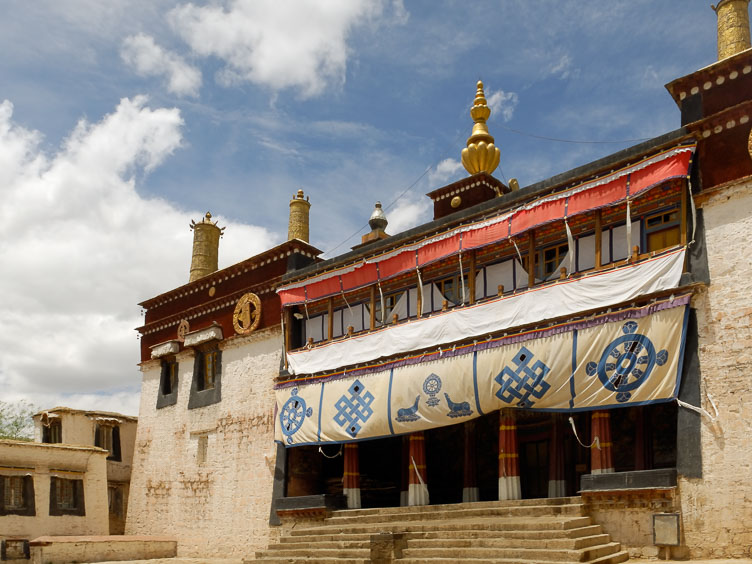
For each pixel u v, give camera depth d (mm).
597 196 20406
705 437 17547
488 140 28578
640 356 18750
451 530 20125
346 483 25469
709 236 18594
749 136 18375
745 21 21344
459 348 22641
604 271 19984
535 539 18031
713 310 18109
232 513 29125
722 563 15875
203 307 33250
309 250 30250
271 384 29109
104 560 29297
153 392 34969
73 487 32750
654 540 17562
